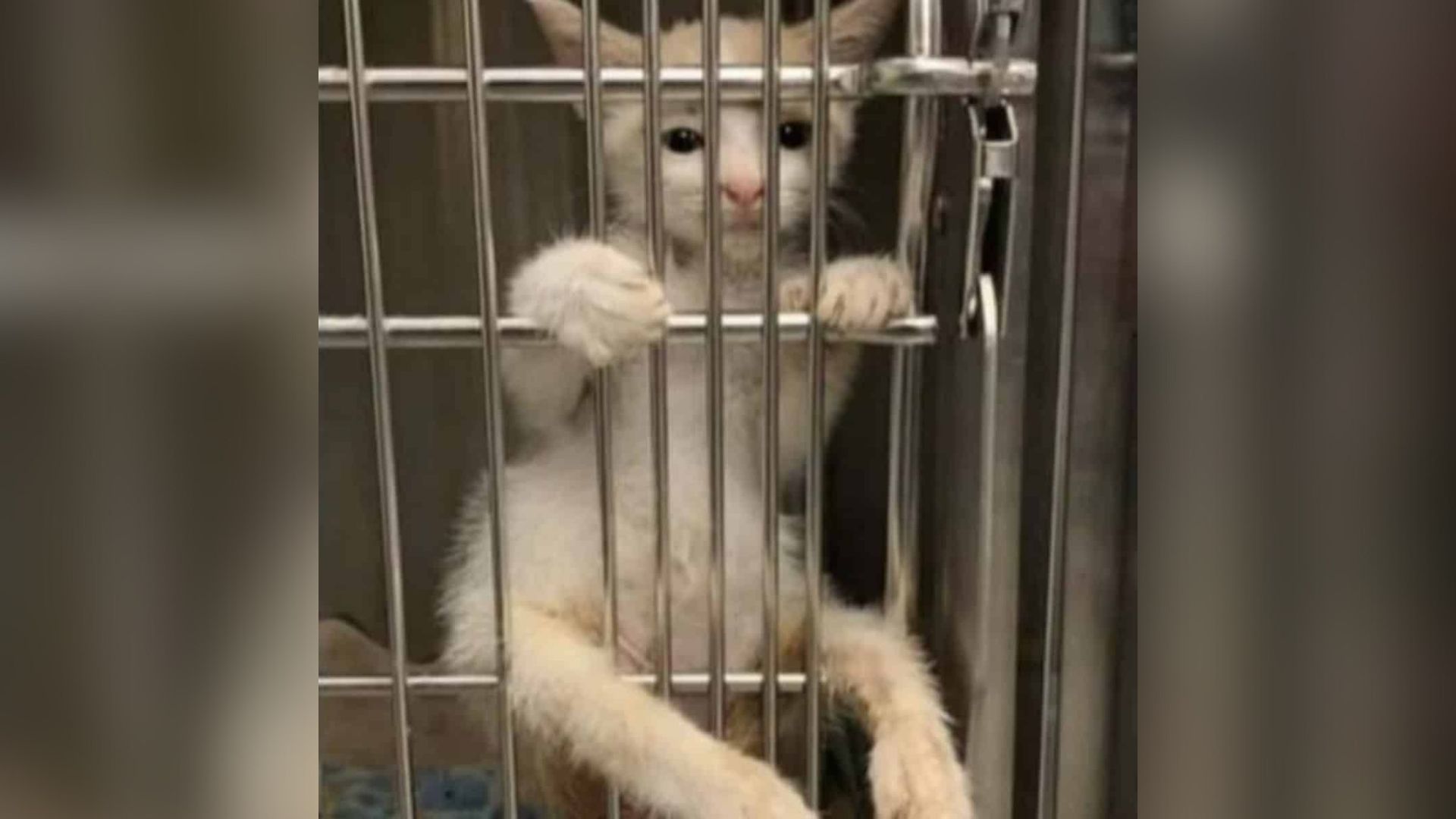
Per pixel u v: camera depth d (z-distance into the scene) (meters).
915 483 0.77
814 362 0.66
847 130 0.85
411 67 0.81
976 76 0.57
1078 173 0.59
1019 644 0.69
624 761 0.74
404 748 0.65
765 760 0.73
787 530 0.85
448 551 0.88
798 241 0.86
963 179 0.64
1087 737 0.64
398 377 0.88
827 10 0.63
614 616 0.75
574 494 0.85
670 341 0.71
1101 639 0.63
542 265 0.67
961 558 0.73
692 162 0.85
